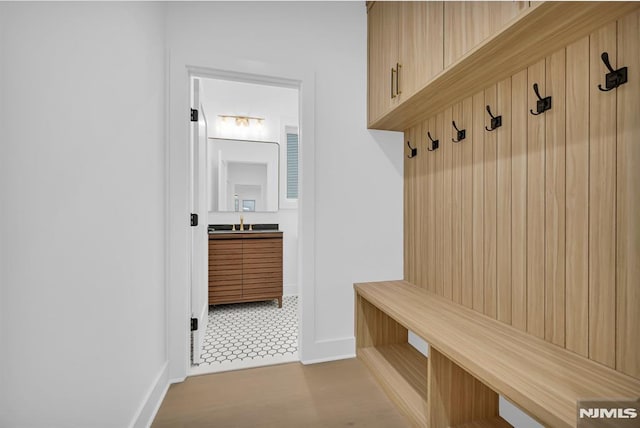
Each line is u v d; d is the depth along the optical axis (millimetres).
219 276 3059
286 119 3838
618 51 940
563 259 1118
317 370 1914
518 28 987
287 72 1979
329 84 2082
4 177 694
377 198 2197
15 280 720
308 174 2029
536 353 1079
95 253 1015
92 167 1001
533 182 1236
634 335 907
